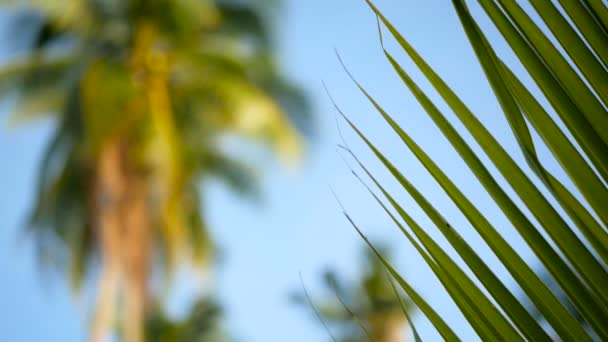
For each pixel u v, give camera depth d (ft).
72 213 49.65
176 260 50.08
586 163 1.47
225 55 50.90
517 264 1.49
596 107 1.48
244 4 51.03
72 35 50.49
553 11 1.53
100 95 45.55
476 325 1.50
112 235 46.62
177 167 48.21
